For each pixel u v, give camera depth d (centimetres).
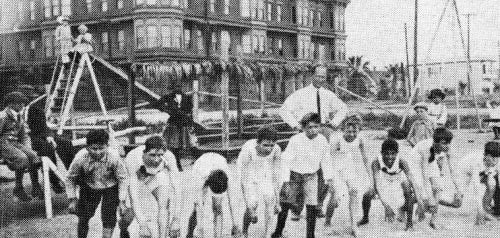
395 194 742
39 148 888
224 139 1455
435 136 714
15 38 4725
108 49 4556
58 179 909
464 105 3569
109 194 579
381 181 729
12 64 4597
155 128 2208
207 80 3906
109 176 573
